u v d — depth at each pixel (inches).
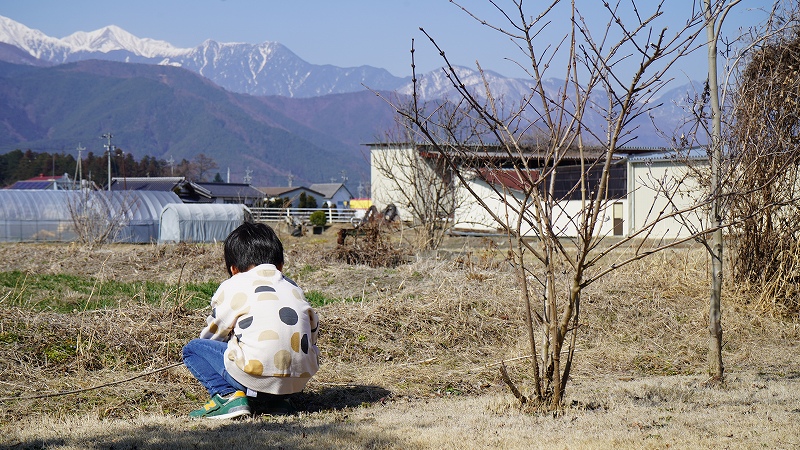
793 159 349.1
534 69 208.8
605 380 296.2
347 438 191.9
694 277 455.8
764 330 384.5
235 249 229.6
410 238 807.7
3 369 262.7
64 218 1220.5
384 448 183.9
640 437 192.1
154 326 313.0
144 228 1234.0
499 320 372.8
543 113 216.2
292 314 220.8
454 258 616.4
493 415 221.5
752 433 195.8
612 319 395.2
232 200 3592.5
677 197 658.8
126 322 313.3
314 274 569.6
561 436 193.6
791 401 240.7
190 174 5511.8
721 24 259.4
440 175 768.3
